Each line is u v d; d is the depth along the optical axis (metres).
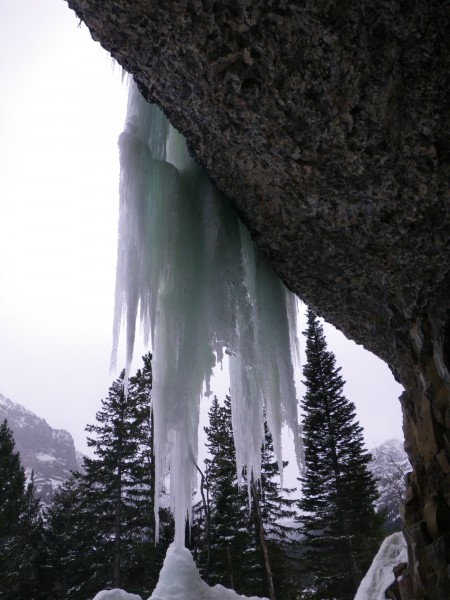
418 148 3.85
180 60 3.64
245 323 5.39
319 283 5.83
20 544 25.52
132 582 25.08
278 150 4.16
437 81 3.45
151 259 5.11
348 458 23.38
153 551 23.53
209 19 3.27
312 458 23.69
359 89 3.54
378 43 3.30
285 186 4.61
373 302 5.77
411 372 5.98
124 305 5.16
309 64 3.45
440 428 5.26
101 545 24.42
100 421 26.52
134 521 24.84
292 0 3.10
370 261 5.13
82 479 25.97
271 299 5.91
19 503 27.73
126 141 5.03
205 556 21.94
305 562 22.41
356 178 4.22
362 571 21.78
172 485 5.79
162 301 5.38
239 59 3.49
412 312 5.40
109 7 3.38
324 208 4.67
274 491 23.75
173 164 5.67
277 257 5.70
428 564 5.26
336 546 21.78
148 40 3.57
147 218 5.09
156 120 5.40
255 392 5.88
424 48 3.30
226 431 25.41
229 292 5.30
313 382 25.03
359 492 22.39
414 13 3.13
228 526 22.55
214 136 4.38
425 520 5.44
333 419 24.14
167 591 6.50
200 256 5.26
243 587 20.98
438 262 4.77
